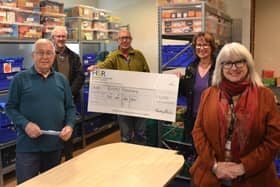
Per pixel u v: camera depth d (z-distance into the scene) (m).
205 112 1.78
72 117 2.41
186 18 3.36
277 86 5.18
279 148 1.67
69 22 4.75
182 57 3.52
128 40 3.66
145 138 3.81
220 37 4.41
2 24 3.60
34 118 2.22
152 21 5.93
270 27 5.37
